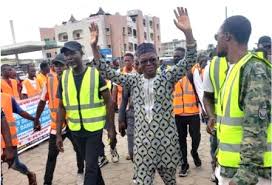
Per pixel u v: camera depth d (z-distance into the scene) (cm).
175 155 327
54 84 514
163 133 323
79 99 408
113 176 559
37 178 588
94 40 351
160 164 328
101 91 415
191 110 522
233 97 231
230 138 236
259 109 208
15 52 3138
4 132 426
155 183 511
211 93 374
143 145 325
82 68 419
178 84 522
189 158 626
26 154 746
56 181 559
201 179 518
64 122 464
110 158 658
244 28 236
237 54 240
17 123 744
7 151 432
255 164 207
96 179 400
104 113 423
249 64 222
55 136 507
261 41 496
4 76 837
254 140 207
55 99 509
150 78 329
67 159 672
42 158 709
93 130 407
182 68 321
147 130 324
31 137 795
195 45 316
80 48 417
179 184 504
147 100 326
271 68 225
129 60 648
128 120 544
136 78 338
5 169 638
